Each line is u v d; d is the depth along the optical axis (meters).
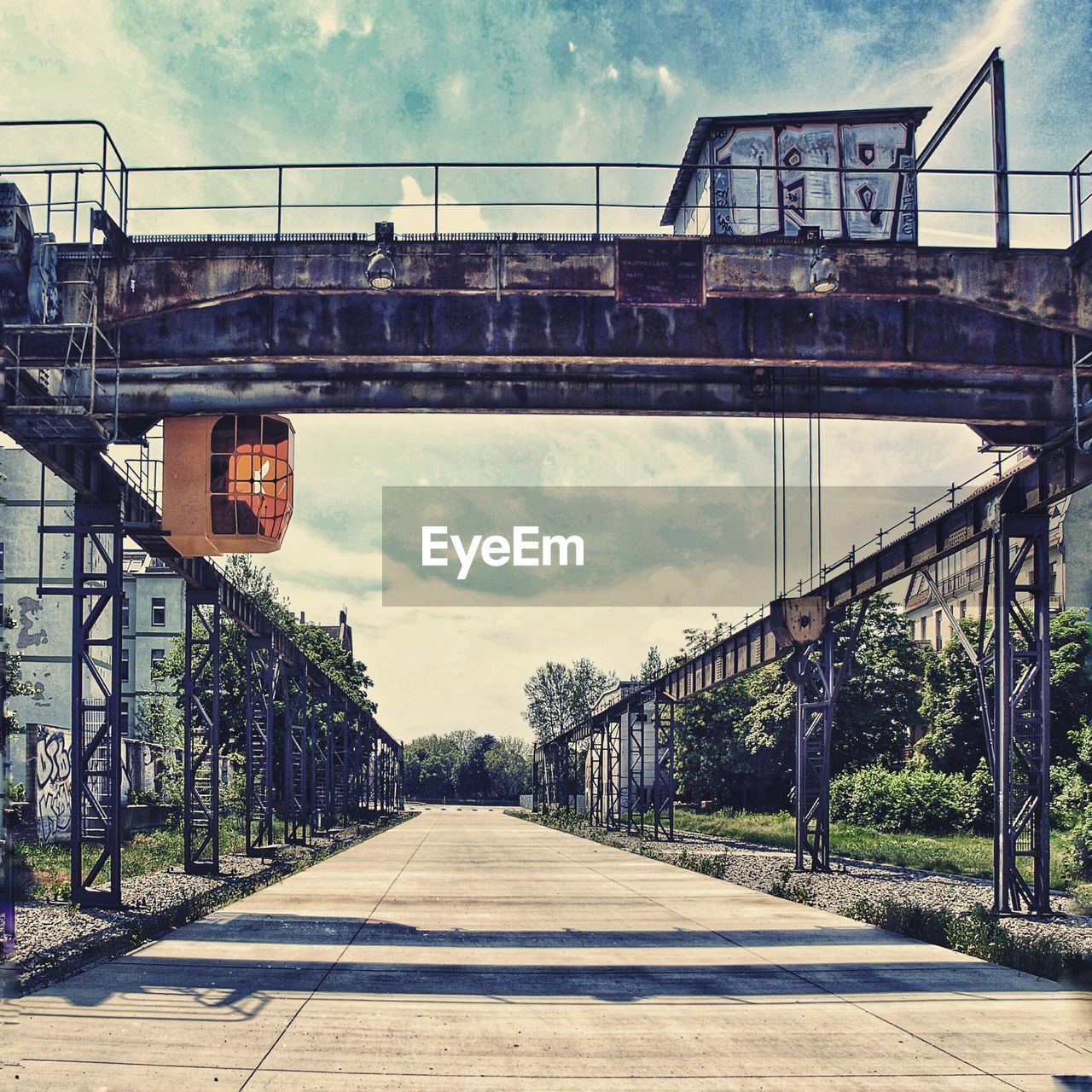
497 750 183.50
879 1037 10.45
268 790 36.97
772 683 71.81
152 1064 9.18
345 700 59.16
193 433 17.98
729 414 17.73
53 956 14.48
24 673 63.59
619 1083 8.79
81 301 15.13
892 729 65.56
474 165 15.07
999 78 16.23
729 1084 8.81
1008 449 19.83
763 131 21.62
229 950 15.45
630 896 23.48
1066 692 52.12
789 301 16.17
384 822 73.12
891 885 26.25
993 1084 8.90
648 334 16.03
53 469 18.03
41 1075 8.80
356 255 15.08
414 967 14.12
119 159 15.18
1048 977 13.75
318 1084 8.65
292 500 18.81
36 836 32.34
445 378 17.47
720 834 52.81
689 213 22.66
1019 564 20.67
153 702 64.31
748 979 13.42
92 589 19.50
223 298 15.09
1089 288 15.29
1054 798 45.59
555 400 17.56
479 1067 9.23
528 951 15.51
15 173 15.09
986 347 16.27
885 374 17.67
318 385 17.50
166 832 42.66
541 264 15.06
